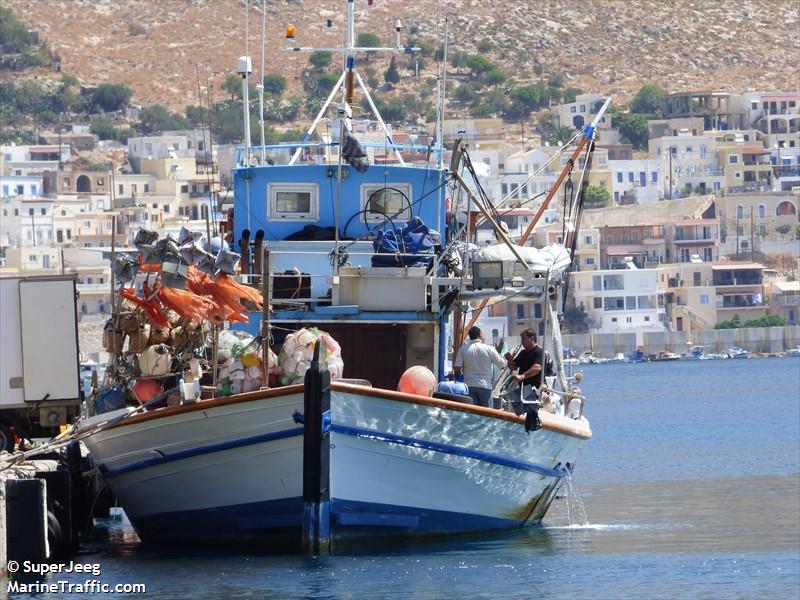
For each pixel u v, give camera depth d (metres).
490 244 59.62
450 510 51.88
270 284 50.66
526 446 53.50
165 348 52.19
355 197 58.06
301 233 57.91
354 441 48.28
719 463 108.75
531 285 52.91
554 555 53.28
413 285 52.91
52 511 53.34
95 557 53.50
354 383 48.56
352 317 52.94
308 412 47.09
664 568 52.53
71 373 58.59
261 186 58.12
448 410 49.41
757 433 146.38
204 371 51.94
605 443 136.25
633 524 67.75
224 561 49.88
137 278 52.66
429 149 60.12
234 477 49.41
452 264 55.41
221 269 50.56
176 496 50.88
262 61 61.53
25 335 58.66
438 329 53.56
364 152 57.12
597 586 48.59
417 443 49.44
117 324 52.31
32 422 61.09
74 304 58.72
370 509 49.72
